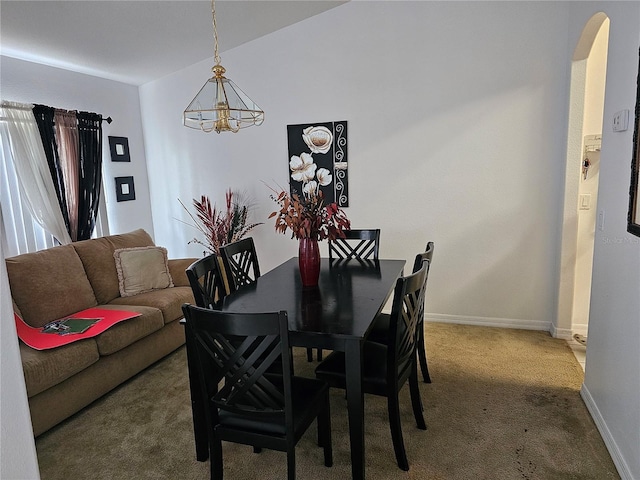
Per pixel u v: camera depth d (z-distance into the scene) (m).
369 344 2.37
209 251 4.77
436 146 3.72
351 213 4.05
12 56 3.54
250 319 1.56
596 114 3.19
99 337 2.68
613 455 2.04
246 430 1.75
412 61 3.68
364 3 3.75
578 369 2.96
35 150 3.62
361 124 3.91
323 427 2.04
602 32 3.11
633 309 1.87
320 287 2.52
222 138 4.48
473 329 3.74
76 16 3.00
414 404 2.33
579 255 3.40
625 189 1.99
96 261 3.48
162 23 3.39
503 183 3.59
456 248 3.80
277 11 3.65
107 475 2.07
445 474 1.99
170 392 2.85
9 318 0.63
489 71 3.49
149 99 4.79
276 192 4.35
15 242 3.57
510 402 2.57
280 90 4.14
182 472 2.08
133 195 4.78
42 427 2.36
